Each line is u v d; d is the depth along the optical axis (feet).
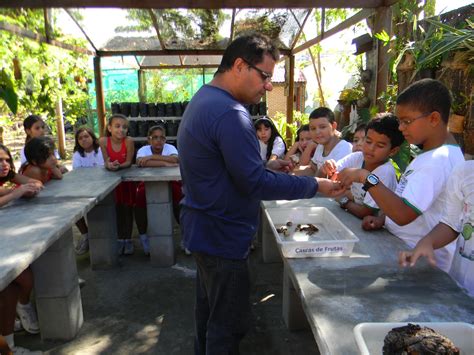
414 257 4.64
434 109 5.07
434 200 5.52
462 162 4.89
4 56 16.43
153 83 37.96
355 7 12.26
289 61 23.97
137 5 12.36
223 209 5.41
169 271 12.16
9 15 15.49
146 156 12.91
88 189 9.73
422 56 9.62
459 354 3.14
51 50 20.99
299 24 20.04
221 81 5.48
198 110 5.20
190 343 8.55
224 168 5.28
